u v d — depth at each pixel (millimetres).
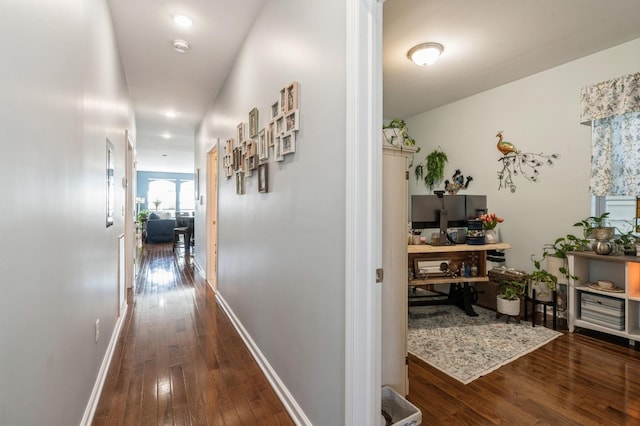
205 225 5012
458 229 3369
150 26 2637
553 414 1731
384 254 1746
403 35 2729
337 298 1367
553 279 3008
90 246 1756
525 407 1791
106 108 2283
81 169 1566
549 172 3391
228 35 2773
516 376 2121
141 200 12852
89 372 1715
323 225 1484
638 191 2730
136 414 1715
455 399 1865
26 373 937
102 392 1912
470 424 1652
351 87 1244
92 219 1807
